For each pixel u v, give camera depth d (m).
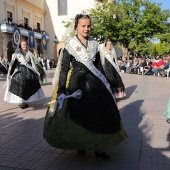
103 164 3.14
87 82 2.98
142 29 27.53
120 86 7.57
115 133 2.97
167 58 19.03
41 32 35.28
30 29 32.22
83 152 3.45
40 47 35.53
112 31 28.20
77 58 3.03
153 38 27.84
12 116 5.76
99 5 29.86
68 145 2.98
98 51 3.18
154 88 10.63
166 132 4.38
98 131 2.89
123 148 3.65
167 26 28.50
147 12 27.50
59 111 3.06
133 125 4.84
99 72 3.08
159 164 3.14
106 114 2.94
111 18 27.67
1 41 27.44
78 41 3.07
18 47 6.47
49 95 8.91
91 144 2.90
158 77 17.08
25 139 4.12
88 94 2.95
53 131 3.07
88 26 3.07
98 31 26.95
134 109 6.28
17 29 27.97
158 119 5.26
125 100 7.60
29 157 3.39
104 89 3.04
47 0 38.09
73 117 2.95
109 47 7.44
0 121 5.34
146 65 20.20
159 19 27.36
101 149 3.24
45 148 3.69
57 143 3.03
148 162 3.20
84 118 2.91
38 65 12.37
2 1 28.45
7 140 4.10
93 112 2.91
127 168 3.03
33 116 5.72
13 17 30.75
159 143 3.85
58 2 37.75
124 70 23.08
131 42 28.70
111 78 7.31
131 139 4.02
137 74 20.61
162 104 6.92
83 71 3.03
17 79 6.31
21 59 6.33
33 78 6.43
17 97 6.29
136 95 8.62
